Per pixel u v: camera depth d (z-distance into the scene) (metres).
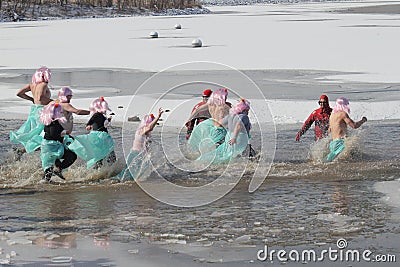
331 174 10.41
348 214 8.17
